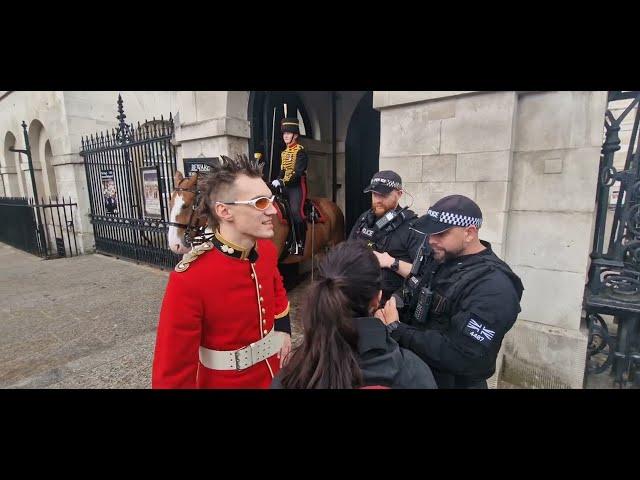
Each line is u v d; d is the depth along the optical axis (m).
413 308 1.83
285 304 1.99
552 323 2.85
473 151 2.87
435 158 3.05
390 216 2.45
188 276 1.45
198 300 1.46
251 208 1.45
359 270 1.08
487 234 2.88
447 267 1.73
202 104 4.86
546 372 2.85
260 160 4.89
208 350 1.58
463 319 1.51
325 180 7.08
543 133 2.72
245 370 1.63
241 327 1.60
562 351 2.78
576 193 2.65
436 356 1.55
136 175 6.75
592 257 2.76
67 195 8.45
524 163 2.82
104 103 8.39
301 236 4.43
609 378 2.88
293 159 4.29
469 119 2.87
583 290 2.71
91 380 2.98
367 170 7.11
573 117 2.60
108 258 7.61
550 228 2.77
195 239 1.63
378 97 3.24
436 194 3.08
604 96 2.49
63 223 8.85
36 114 8.86
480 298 1.50
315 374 1.01
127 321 4.20
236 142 4.79
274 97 5.48
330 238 5.39
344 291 1.05
